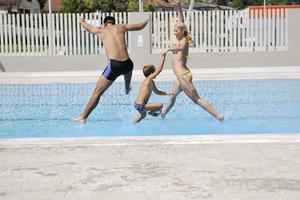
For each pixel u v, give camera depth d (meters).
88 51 21.03
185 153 6.32
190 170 5.54
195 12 20.78
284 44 20.88
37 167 5.78
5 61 20.52
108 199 4.62
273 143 6.84
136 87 15.28
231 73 17.69
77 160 6.07
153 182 5.12
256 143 6.84
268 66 20.41
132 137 7.28
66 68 20.55
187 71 9.51
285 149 6.47
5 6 44.53
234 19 20.83
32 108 12.24
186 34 9.47
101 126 9.78
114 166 5.76
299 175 5.31
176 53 9.48
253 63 20.47
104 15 20.62
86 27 9.48
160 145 6.80
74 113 11.45
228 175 5.34
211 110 9.71
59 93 14.40
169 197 4.64
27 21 21.00
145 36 20.52
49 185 5.09
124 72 9.29
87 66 20.55
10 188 5.02
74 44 21.02
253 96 13.21
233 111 11.23
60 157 6.23
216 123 9.89
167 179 5.22
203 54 20.44
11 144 7.00
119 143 6.97
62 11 38.91
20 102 13.12
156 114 9.93
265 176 5.28
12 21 21.00
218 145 6.75
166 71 18.89
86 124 10.05
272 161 5.88
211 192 4.77
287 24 20.67
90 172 5.53
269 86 14.83
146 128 9.47
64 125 10.02
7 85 15.91
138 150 6.54
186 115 10.84
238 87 14.72
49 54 21.09
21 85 15.91
